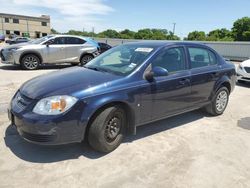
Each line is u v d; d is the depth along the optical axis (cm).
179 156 385
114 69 425
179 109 471
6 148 383
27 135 341
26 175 322
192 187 315
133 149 398
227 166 364
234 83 595
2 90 718
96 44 1291
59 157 366
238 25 6481
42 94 345
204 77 503
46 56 1153
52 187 303
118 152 387
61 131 335
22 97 365
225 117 568
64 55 1193
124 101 376
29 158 360
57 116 330
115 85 374
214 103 550
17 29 8031
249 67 909
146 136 448
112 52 490
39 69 1162
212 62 542
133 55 443
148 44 468
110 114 367
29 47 1117
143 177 330
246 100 729
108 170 341
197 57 506
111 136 381
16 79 888
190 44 498
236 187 319
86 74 406
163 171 345
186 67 477
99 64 466
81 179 320
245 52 2366
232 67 584
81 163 354
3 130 443
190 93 481
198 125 511
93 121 359
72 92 344
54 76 407
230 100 722
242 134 476
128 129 407
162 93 429
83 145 401
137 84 394
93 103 348
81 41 1240
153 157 379
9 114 381
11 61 1110
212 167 360
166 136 453
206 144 429
